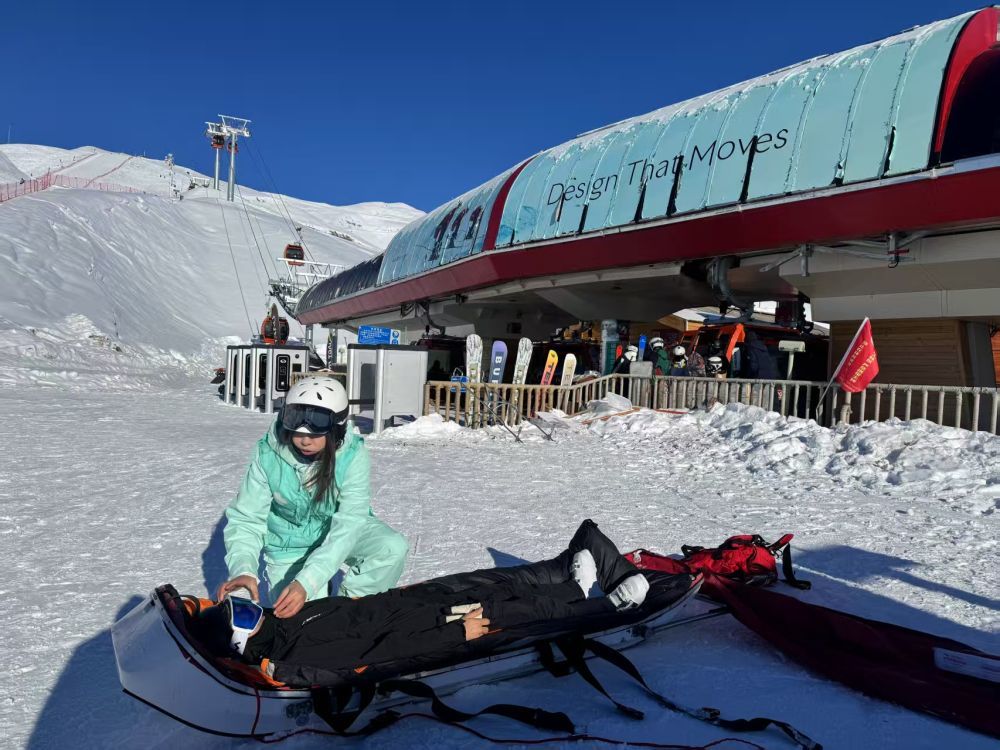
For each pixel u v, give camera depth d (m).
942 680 2.94
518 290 20.83
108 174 123.31
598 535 3.62
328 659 2.59
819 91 12.27
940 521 6.38
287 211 112.56
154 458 9.23
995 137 9.87
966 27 10.70
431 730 2.59
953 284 11.77
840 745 2.52
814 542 5.64
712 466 9.31
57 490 7.09
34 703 2.79
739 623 3.79
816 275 13.36
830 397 11.50
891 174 10.81
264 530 3.07
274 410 17.45
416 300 26.91
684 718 2.69
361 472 3.10
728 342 16.47
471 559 4.91
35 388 20.59
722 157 13.52
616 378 15.11
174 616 2.29
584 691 2.94
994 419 8.66
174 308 48.09
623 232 15.44
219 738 2.51
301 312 46.50
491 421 13.36
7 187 64.00
